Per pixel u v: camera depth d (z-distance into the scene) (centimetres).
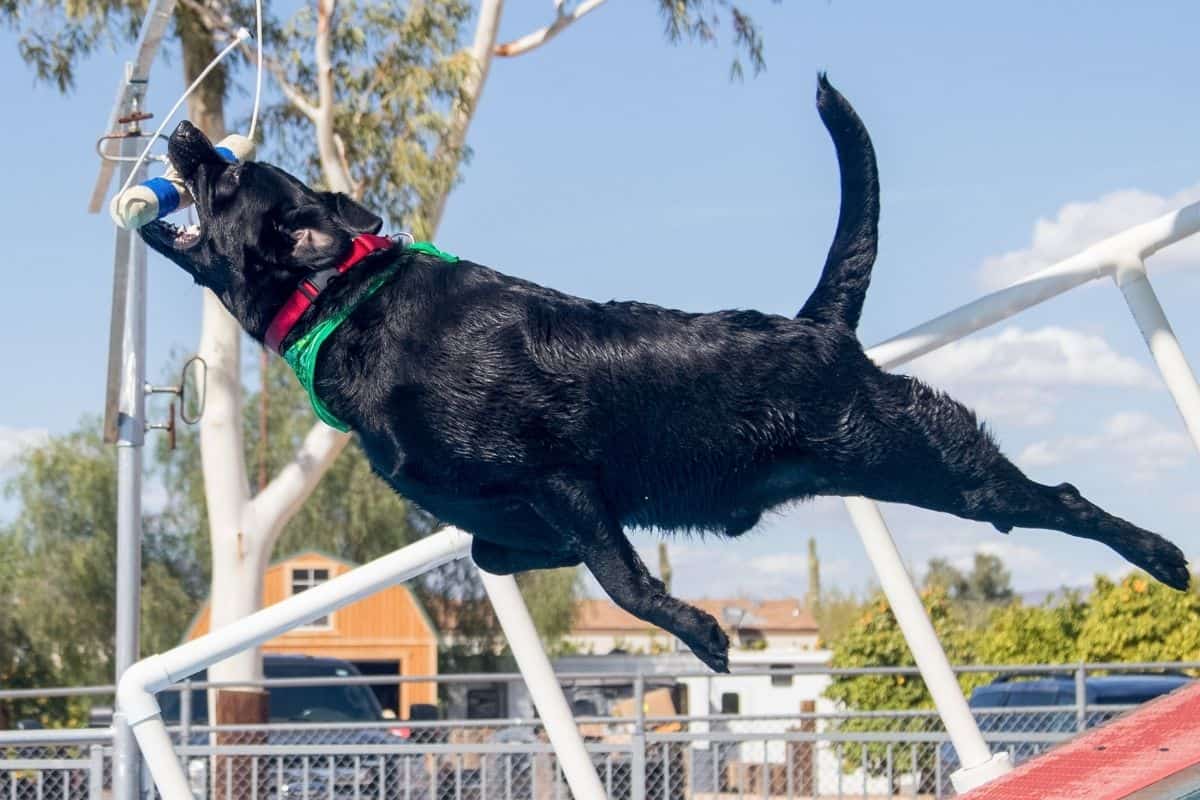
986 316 564
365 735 1288
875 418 379
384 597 2500
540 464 373
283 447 3095
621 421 374
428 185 1358
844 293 403
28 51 1409
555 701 635
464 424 371
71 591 2941
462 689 2955
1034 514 387
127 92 859
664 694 1675
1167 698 491
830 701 2131
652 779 1031
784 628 5997
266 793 1046
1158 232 576
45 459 2989
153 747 620
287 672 1534
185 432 3130
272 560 2997
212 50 1397
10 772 988
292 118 1456
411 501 399
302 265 381
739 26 1520
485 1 1388
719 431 376
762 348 378
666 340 376
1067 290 572
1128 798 371
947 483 383
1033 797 419
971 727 618
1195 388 568
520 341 374
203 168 393
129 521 913
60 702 2316
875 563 628
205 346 1407
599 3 1412
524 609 639
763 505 391
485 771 965
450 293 381
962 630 1859
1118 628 1534
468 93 1387
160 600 3003
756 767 1198
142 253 938
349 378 379
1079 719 1035
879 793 1220
